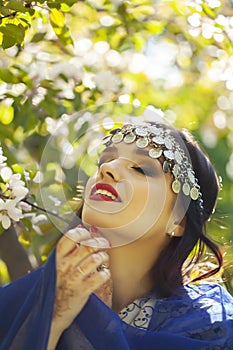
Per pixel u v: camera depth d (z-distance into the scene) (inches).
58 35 145.1
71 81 163.0
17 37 127.8
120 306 99.9
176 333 98.0
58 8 133.3
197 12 178.1
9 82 147.3
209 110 220.8
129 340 96.7
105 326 93.7
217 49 192.7
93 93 162.4
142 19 187.9
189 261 108.4
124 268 99.0
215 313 100.1
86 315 94.2
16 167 133.0
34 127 154.5
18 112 156.5
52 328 94.0
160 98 212.7
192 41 193.8
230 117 221.3
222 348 97.3
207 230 116.3
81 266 93.3
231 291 117.5
